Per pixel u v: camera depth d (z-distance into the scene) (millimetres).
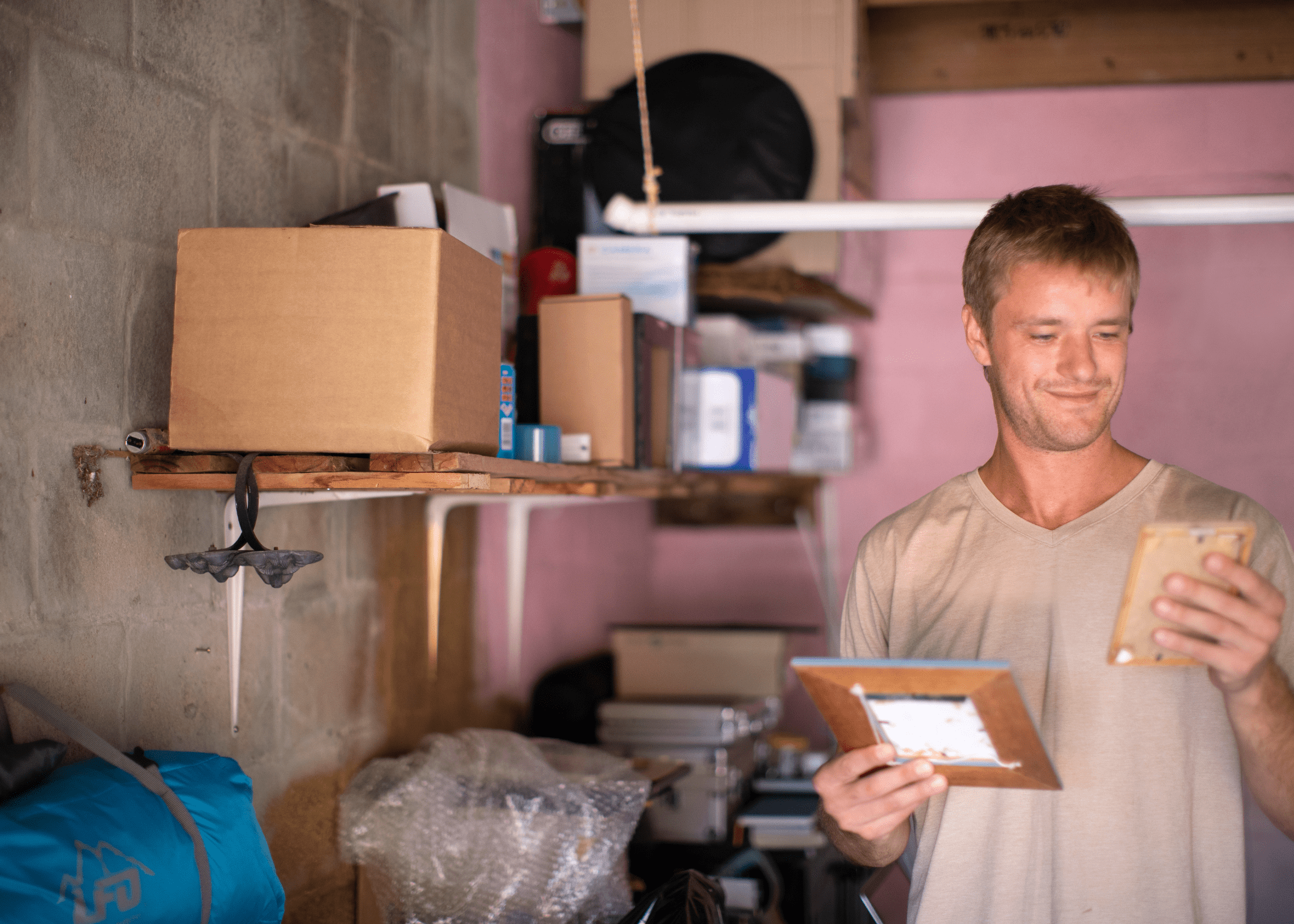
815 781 1115
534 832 1758
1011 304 1187
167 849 1107
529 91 2758
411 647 2162
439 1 2320
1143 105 3367
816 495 3498
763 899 2389
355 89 1989
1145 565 914
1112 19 3322
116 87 1406
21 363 1259
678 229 1932
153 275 1468
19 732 1193
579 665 2898
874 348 3523
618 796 1870
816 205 1840
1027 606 1220
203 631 1550
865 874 2676
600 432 1854
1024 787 1047
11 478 1244
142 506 1436
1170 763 1146
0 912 941
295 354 1333
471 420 1425
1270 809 1124
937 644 1266
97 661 1362
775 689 2908
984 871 1197
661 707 2615
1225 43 3262
